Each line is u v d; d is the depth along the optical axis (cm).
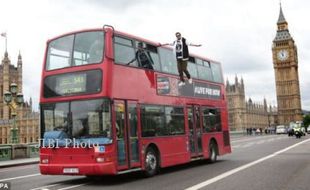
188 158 1939
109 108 1451
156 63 1786
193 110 2055
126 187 1366
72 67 1526
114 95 1482
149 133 1666
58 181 1648
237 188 1247
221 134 2341
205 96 2205
